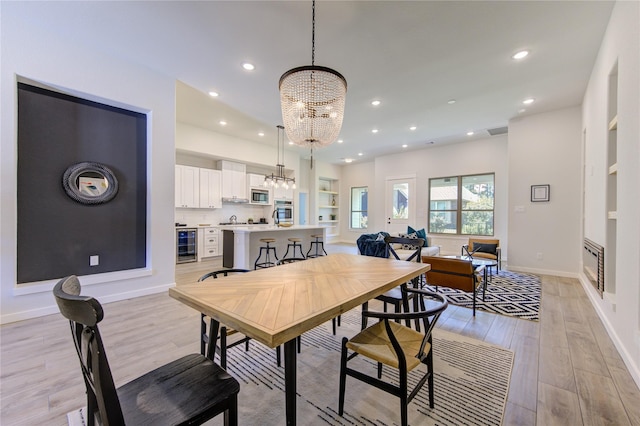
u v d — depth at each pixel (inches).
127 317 113.3
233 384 44.3
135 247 141.9
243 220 301.0
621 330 86.2
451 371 77.5
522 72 137.5
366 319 98.4
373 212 380.5
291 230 242.4
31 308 110.9
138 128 142.6
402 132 242.2
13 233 107.2
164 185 147.7
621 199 87.2
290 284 66.0
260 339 41.0
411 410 61.8
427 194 303.9
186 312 119.0
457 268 119.4
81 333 36.2
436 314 52.4
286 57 125.5
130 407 38.8
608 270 106.1
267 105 182.5
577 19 100.0
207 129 245.6
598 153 124.7
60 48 114.5
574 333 101.9
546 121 193.2
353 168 402.0
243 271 83.1
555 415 60.6
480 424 57.7
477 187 274.1
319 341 95.4
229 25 104.4
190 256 246.2
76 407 62.4
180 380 44.9
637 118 74.1
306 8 94.6
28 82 111.4
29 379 72.3
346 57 124.6
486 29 105.4
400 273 77.3
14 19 104.9
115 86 128.9
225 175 272.7
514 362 82.2
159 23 104.4
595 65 127.6
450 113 194.5
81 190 124.9
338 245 370.9
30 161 113.6
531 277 184.2
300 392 68.3
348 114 195.9
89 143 128.0
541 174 195.3
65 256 122.0
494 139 261.3
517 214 204.5
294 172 330.0
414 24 102.3
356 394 67.4
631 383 72.0
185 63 133.0
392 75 140.4
